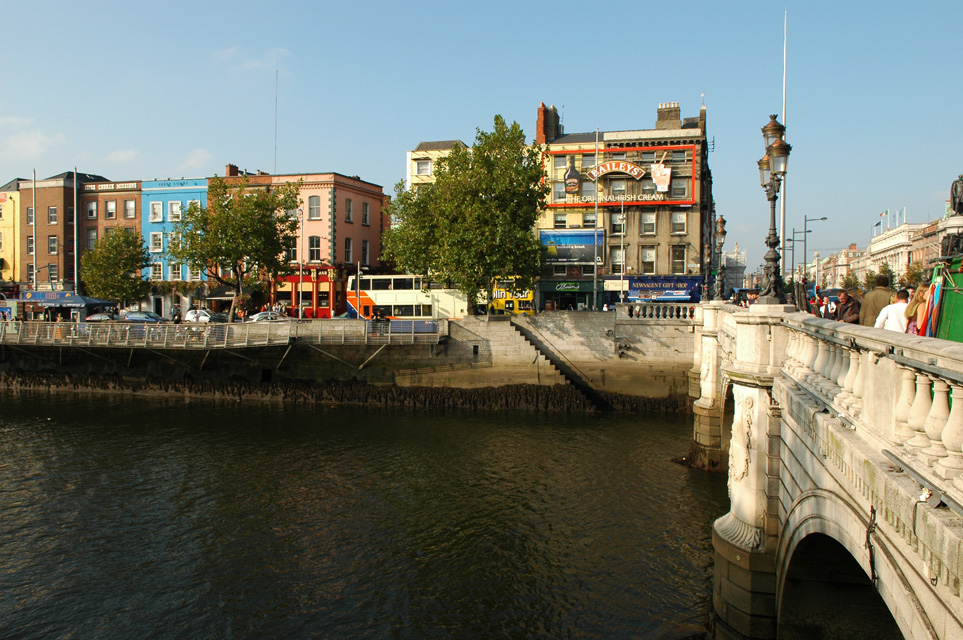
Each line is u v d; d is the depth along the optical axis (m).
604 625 11.99
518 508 17.80
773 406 9.59
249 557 15.10
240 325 33.19
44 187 54.62
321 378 34.44
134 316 40.47
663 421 28.67
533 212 33.72
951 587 3.50
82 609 12.87
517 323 33.75
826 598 8.55
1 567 14.59
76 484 20.08
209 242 38.66
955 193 10.30
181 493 19.28
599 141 45.16
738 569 9.75
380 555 15.12
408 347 33.66
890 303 10.17
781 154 10.63
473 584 13.70
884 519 4.63
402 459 22.62
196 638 11.91
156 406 32.72
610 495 18.59
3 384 38.22
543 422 28.59
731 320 17.70
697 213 43.81
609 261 44.94
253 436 26.14
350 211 50.53
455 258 31.95
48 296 42.81
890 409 4.85
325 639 11.84
